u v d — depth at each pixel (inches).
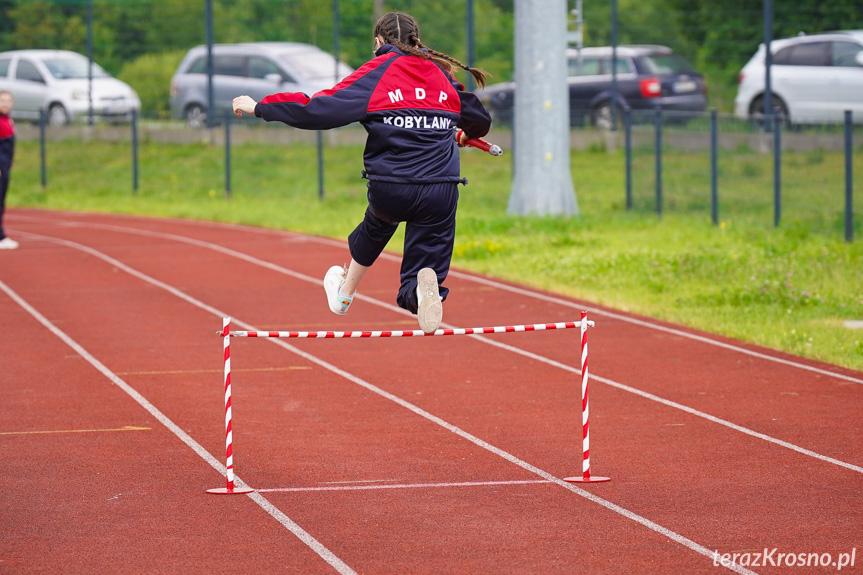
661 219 2172.7
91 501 719.7
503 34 3695.9
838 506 705.6
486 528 663.8
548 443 861.8
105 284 1656.0
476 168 2785.4
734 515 687.7
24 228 2303.2
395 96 602.5
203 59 3127.5
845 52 2554.1
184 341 1272.1
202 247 2014.0
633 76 2807.6
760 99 2637.8
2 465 807.1
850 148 1800.0
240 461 814.5
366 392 1034.7
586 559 610.5
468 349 1219.9
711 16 3560.5
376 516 687.1
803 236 1843.0
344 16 3590.1
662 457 823.7
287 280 1681.8
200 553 622.2
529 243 1924.2
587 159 2760.8
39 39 3754.9
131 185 2842.0
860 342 1194.0
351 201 2546.8
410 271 636.1
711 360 1159.0
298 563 605.9
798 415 943.0
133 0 3868.1
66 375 1108.5
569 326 735.7
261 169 2910.9
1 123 1936.5
